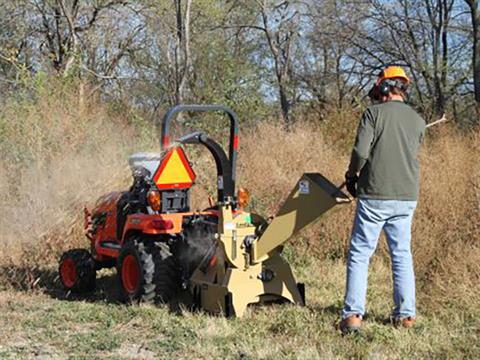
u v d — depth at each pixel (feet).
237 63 87.51
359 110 46.26
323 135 43.37
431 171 30.53
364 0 79.15
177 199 23.17
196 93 79.56
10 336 19.44
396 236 19.12
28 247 29.43
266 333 19.01
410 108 19.31
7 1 79.25
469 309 20.40
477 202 27.27
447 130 39.04
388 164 18.71
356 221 19.15
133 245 22.48
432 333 18.57
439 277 22.36
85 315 21.36
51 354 17.89
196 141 21.81
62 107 37.29
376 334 18.31
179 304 21.95
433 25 75.05
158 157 23.97
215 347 17.84
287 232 20.02
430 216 27.40
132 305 22.12
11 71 57.57
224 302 20.39
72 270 25.03
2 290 25.39
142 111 57.21
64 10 78.59
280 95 93.09
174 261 22.17
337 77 82.58
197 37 87.97
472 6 67.82
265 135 40.40
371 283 24.30
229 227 20.74
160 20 86.99
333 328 19.06
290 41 94.58
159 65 91.71
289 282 21.53
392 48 78.33
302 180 19.76
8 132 33.88
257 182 34.68
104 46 87.35
